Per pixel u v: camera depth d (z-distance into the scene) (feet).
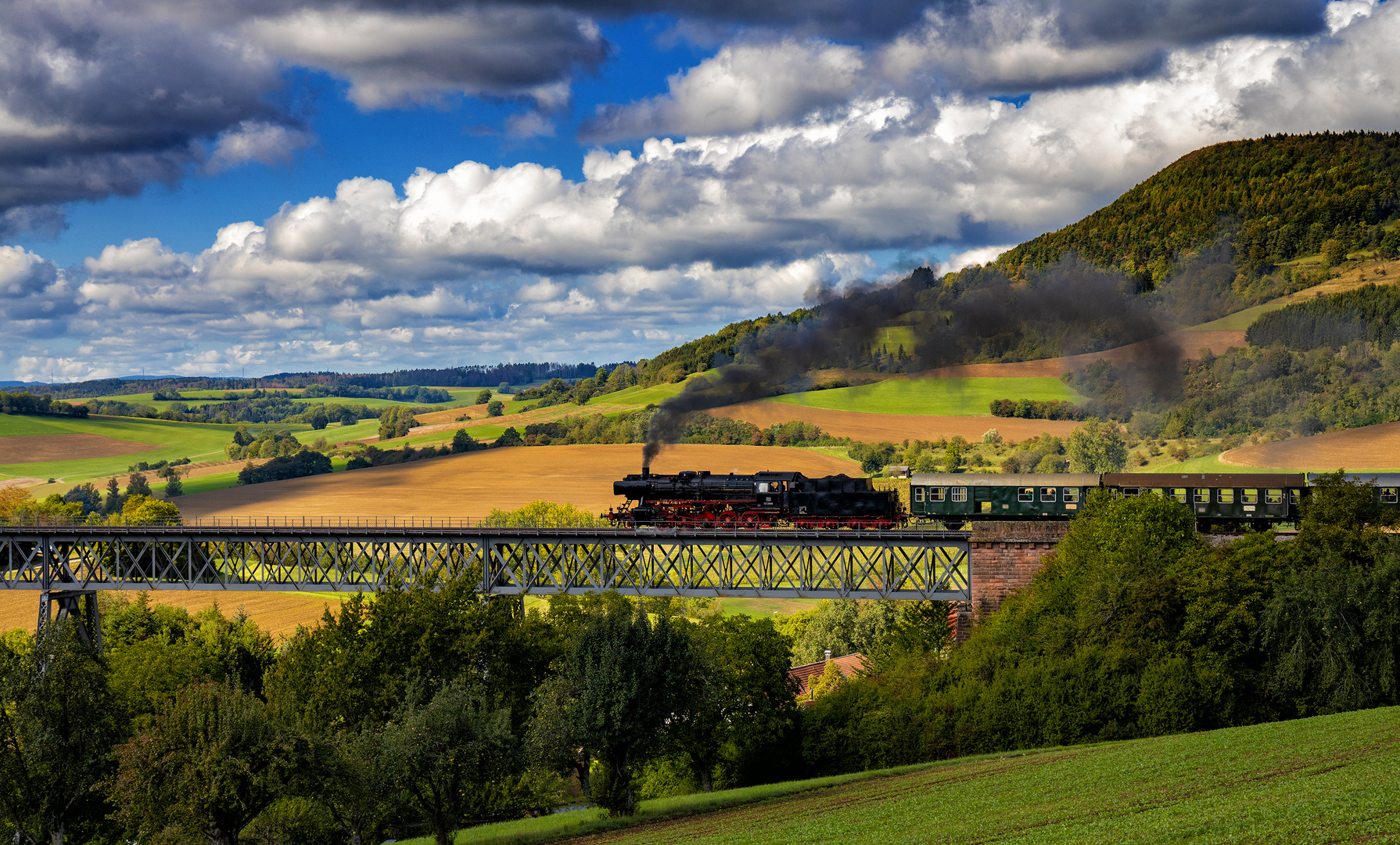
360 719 182.29
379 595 206.39
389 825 189.78
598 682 165.48
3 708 165.48
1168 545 220.64
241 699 143.33
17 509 490.90
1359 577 185.68
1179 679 181.57
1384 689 181.27
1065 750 172.76
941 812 130.11
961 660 213.25
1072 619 206.08
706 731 202.39
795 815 144.97
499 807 203.00
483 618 208.13
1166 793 122.01
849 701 217.97
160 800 137.49
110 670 245.04
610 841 144.87
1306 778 119.24
